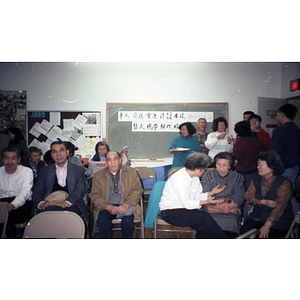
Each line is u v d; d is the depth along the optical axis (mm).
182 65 3768
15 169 2131
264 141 3381
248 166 2500
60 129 3752
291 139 2291
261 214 1792
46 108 3736
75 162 3004
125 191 2080
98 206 1967
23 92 3691
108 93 3777
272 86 3799
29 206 2123
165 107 3807
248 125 2547
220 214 1840
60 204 1917
